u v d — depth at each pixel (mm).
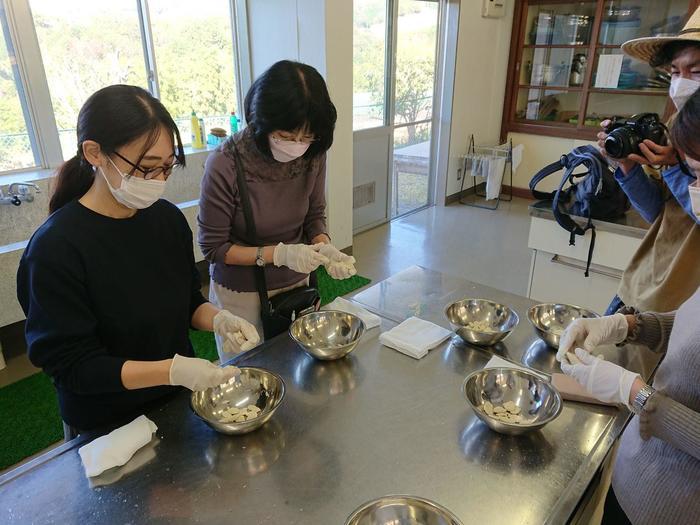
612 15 4668
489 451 957
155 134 933
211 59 3502
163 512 813
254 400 1122
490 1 4824
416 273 1814
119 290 1021
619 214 2150
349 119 3568
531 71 5363
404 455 943
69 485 863
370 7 3953
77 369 936
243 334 1170
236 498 841
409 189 5117
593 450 968
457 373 1210
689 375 806
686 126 833
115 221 1019
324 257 1366
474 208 5289
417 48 4566
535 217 2322
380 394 1124
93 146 921
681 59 1314
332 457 936
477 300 1505
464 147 5340
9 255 2318
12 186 2553
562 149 5223
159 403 1075
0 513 806
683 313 885
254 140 1308
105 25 2924
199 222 1445
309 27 3215
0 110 2641
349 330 1387
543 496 858
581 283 2307
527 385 1126
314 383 1162
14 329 2631
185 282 1180
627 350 1315
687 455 833
